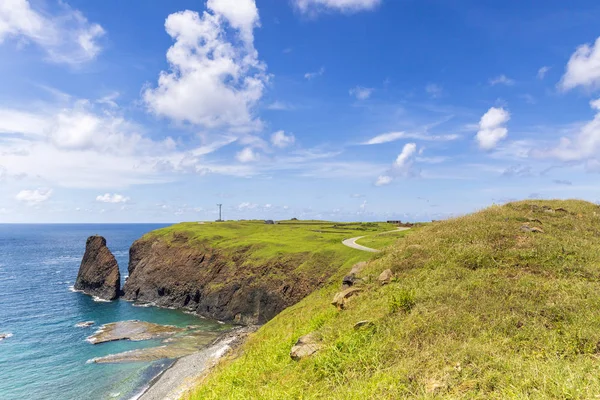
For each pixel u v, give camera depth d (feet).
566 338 29.22
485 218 77.71
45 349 137.18
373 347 34.71
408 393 25.80
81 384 104.68
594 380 21.98
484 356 27.63
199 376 92.53
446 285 44.86
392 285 52.03
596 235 64.28
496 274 46.98
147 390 95.71
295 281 183.01
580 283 40.04
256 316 187.11
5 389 102.58
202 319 198.29
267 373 41.88
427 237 73.87
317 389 31.30
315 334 44.57
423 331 34.71
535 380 23.29
